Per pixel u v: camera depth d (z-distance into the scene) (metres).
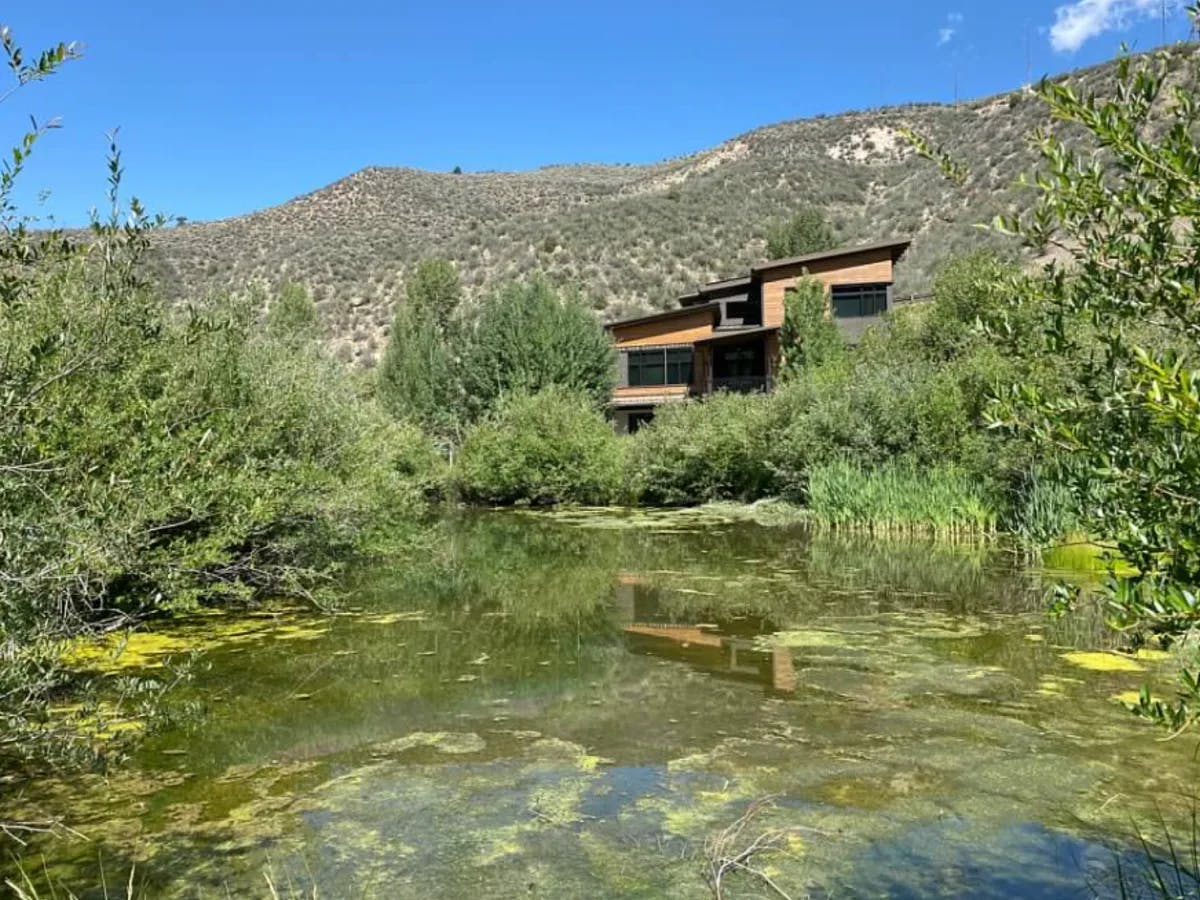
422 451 23.97
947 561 13.61
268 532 10.12
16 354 3.89
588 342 33.50
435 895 4.10
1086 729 6.19
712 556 14.67
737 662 8.06
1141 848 4.46
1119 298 2.51
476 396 32.69
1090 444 2.46
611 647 8.65
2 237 3.83
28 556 3.77
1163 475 2.34
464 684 7.43
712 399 25.17
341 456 11.72
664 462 23.89
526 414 25.59
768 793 5.22
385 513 13.05
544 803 5.10
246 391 9.98
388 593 11.58
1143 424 2.47
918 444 18.67
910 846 4.53
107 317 4.67
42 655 3.82
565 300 36.16
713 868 4.29
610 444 25.61
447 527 19.73
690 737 6.16
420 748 5.98
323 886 4.19
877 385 19.84
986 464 16.23
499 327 33.09
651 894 4.11
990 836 4.62
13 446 3.67
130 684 4.93
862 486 17.88
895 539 16.33
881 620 9.70
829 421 20.05
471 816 4.94
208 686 7.34
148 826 4.80
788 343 27.31
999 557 13.88
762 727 6.35
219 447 6.51
